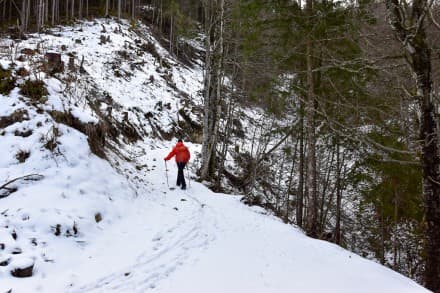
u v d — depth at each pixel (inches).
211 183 562.3
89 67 762.2
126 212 276.5
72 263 186.7
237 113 864.9
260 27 408.5
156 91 868.6
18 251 179.5
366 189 553.0
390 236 639.1
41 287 157.6
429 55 224.7
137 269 187.3
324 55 387.5
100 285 166.6
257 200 609.6
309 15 374.9
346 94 405.7
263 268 206.7
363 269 237.8
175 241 236.5
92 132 329.1
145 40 1221.7
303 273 206.7
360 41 304.2
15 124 273.9
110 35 1067.3
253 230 299.6
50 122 287.1
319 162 636.1
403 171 428.1
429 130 224.1
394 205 517.7
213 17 606.5
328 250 277.3
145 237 238.8
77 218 226.7
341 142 497.7
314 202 386.0
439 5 237.1
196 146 744.3
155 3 1704.0
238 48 545.0
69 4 1624.0
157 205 325.4
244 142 859.4
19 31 877.8
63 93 347.6
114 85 756.0
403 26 226.5
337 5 360.5
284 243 272.1
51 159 262.2
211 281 179.5
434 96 226.4
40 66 382.6
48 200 227.5
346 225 719.1
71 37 968.9
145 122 709.3
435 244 219.3
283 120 580.4
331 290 182.5
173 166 546.0
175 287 169.3
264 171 729.0
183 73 1146.7
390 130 406.6
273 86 430.9
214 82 590.6
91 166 286.7
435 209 220.4
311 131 388.2
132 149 576.4
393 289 199.5
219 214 336.8
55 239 202.1
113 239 227.8
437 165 221.6
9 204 214.7
